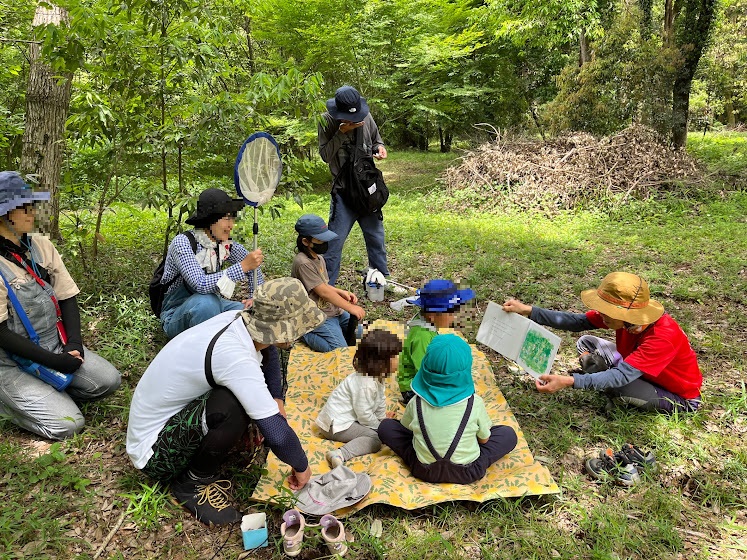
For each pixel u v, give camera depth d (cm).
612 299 327
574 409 357
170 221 493
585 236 766
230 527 259
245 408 246
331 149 479
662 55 1089
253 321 247
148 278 537
